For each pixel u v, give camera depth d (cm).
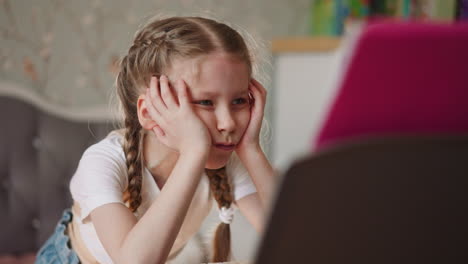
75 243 99
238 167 103
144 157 91
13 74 186
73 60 195
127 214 77
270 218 31
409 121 33
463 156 31
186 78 74
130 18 200
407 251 34
